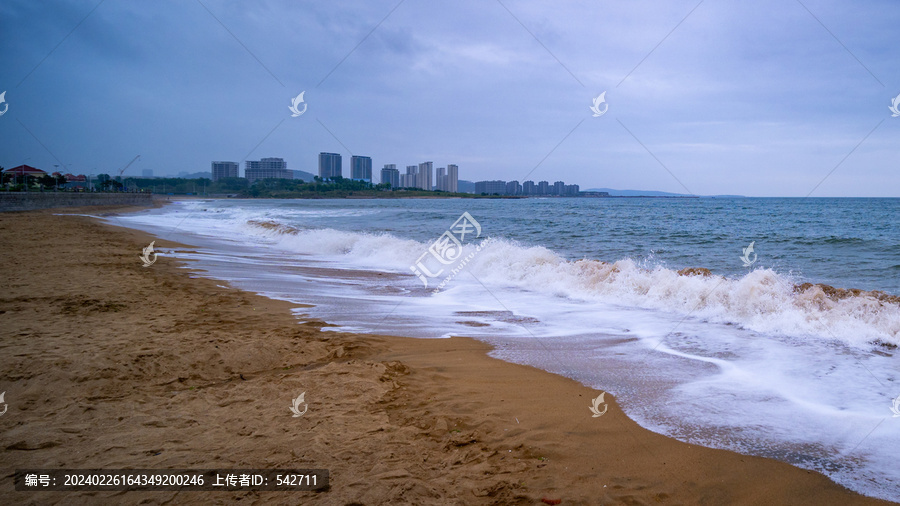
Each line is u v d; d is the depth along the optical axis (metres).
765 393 4.85
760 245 19.08
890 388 4.95
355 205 76.12
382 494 3.03
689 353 6.21
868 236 21.94
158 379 5.05
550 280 11.14
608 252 17.53
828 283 11.38
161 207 64.31
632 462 3.52
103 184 86.81
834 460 3.58
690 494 3.14
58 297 8.26
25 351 5.47
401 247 15.87
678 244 19.77
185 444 3.69
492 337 7.00
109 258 13.42
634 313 8.48
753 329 7.32
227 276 11.53
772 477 3.35
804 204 75.44
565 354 6.19
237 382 5.11
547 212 47.97
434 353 6.22
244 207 65.19
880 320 6.89
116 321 6.98
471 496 3.06
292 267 13.81
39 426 3.95
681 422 4.19
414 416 4.26
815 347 6.38
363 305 9.03
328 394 4.71
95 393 4.62
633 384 5.11
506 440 3.83
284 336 6.61
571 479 3.28
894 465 3.51
